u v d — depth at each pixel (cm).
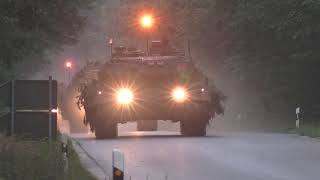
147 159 6097
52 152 4509
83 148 7212
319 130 9438
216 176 5003
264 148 7050
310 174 5075
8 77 10306
